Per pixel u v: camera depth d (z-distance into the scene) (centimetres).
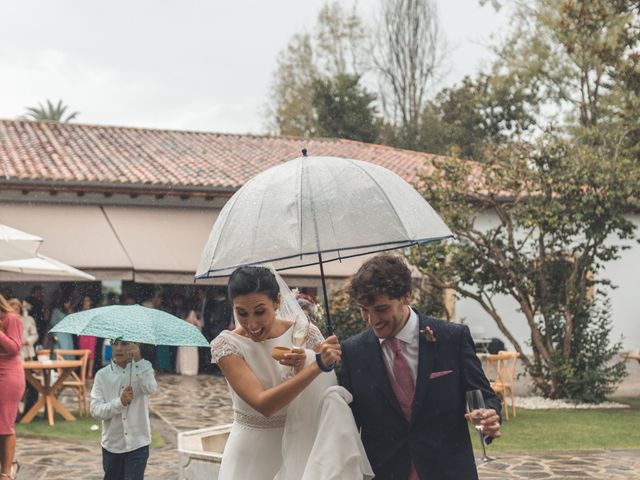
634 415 1476
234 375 387
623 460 1062
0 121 2702
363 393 391
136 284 2400
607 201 1585
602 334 1686
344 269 2162
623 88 2114
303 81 4497
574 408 1558
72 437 1189
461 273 1652
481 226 2186
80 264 2048
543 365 1683
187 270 2123
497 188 1678
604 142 1912
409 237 400
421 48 4169
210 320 2194
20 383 814
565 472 982
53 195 2198
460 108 3994
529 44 2800
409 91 4184
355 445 385
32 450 1091
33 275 1920
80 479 930
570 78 2691
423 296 1753
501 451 1118
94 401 671
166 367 2170
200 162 2503
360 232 399
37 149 2433
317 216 403
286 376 394
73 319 668
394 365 392
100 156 2444
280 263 483
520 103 3478
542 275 1641
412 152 2933
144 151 2558
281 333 402
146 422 680
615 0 2234
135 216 2225
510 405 1564
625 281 2241
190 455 677
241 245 409
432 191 1652
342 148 2895
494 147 1697
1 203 2155
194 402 1603
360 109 3997
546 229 1590
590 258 1647
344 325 1588
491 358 1395
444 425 384
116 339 634
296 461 395
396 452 385
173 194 2250
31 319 1391
